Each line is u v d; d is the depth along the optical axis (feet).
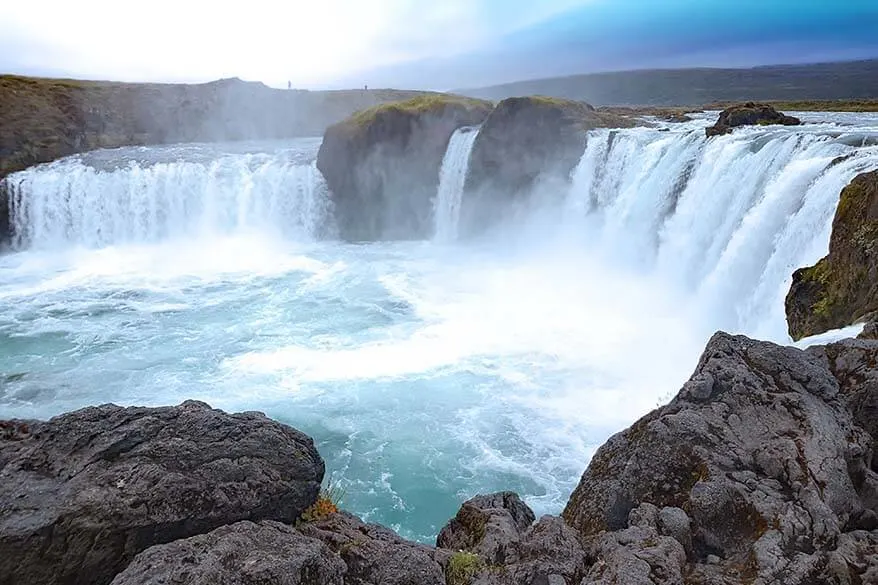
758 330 65.46
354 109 260.21
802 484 22.16
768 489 22.38
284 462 22.89
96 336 80.02
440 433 56.49
